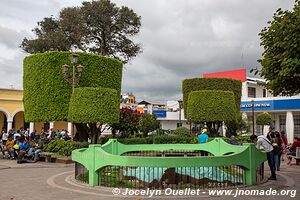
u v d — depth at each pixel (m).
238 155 8.53
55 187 8.67
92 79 19.06
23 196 7.60
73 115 16.70
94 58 19.27
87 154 8.95
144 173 8.53
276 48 10.48
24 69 19.42
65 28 35.72
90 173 8.79
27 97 18.92
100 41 36.25
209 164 8.02
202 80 27.03
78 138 20.03
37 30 37.16
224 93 23.22
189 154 14.38
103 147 11.74
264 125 31.81
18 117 29.83
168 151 14.58
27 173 11.61
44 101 18.23
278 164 12.22
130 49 36.81
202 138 14.80
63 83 18.28
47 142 17.45
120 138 20.69
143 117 30.00
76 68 18.41
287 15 9.80
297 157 14.26
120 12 35.53
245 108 34.19
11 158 16.47
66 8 35.50
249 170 8.88
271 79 10.86
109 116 16.81
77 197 7.43
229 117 23.02
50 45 35.03
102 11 34.28
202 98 23.12
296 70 9.66
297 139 14.73
